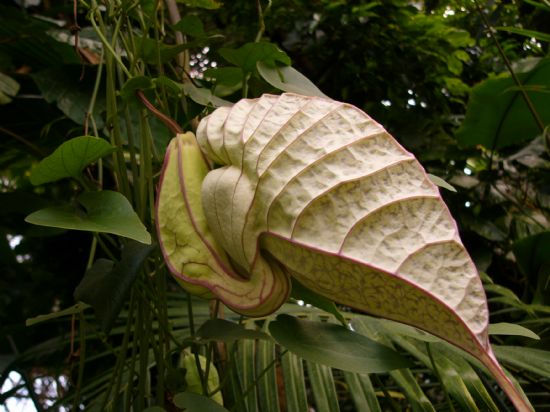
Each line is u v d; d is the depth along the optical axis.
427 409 0.45
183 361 0.45
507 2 1.05
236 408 0.43
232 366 0.45
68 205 0.38
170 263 0.34
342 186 0.28
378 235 0.27
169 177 0.35
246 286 0.33
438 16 1.15
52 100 0.68
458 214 0.97
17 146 0.83
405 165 0.28
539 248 0.73
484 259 0.94
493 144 0.98
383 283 0.27
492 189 1.00
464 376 0.48
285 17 1.15
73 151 0.38
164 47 0.50
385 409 0.74
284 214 0.29
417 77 1.13
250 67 0.51
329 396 0.48
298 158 0.30
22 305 0.94
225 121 0.33
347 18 1.12
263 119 0.31
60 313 0.43
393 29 1.14
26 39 0.76
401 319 0.28
